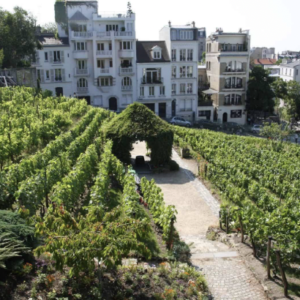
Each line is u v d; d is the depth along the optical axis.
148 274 14.89
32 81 58.78
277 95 76.38
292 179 30.41
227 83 71.56
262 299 14.78
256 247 18.94
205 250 18.83
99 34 63.28
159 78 67.00
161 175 32.47
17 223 14.65
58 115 38.06
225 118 72.88
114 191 25.45
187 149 38.31
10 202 19.19
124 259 16.36
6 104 41.00
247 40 70.94
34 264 13.80
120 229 13.25
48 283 12.84
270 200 23.64
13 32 57.25
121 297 13.07
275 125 49.81
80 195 23.33
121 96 66.75
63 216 13.67
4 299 11.85
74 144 28.70
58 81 64.56
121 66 65.50
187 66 68.31
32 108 40.94
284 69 93.75
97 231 12.97
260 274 16.39
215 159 32.88
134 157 38.16
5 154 24.98
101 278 13.84
